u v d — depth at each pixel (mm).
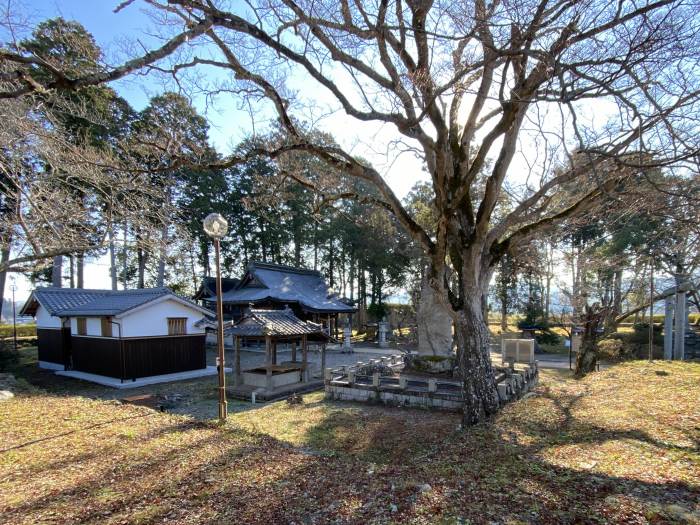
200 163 7395
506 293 29281
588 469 4180
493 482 4008
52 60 6070
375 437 7129
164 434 6102
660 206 6512
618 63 4855
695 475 3857
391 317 22531
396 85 6270
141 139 7398
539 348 23359
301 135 7379
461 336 7441
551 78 5031
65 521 3506
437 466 4742
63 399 8703
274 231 32125
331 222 32719
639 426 5570
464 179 7105
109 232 8766
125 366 13711
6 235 8102
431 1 5711
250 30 5168
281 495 4016
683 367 11109
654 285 15781
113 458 5082
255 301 22688
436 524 3213
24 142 7691
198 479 4441
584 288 14859
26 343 25984
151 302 14273
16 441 5746
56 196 8141
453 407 8961
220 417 7445
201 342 16172
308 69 5914
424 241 7500
